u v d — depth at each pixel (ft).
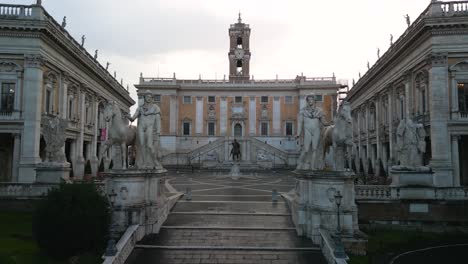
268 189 92.84
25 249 47.26
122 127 51.34
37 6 100.32
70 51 119.34
